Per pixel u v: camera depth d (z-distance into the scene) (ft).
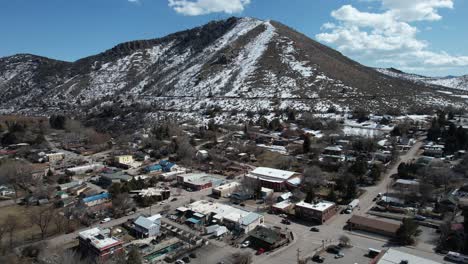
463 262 190.08
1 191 330.95
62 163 439.22
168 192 312.71
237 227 239.91
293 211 271.28
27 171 356.79
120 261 192.24
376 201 285.64
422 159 367.04
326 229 239.71
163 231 242.99
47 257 198.90
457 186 302.04
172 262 199.72
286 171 357.20
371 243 217.36
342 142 453.58
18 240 228.63
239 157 435.94
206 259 202.39
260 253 207.31
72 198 311.47
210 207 273.13
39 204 302.04
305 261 194.80
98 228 238.27
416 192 282.77
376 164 351.25
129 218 266.36
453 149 397.19
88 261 196.13
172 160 447.42
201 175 368.68
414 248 208.85
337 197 296.10
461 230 220.84
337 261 196.24
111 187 314.55
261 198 305.73
